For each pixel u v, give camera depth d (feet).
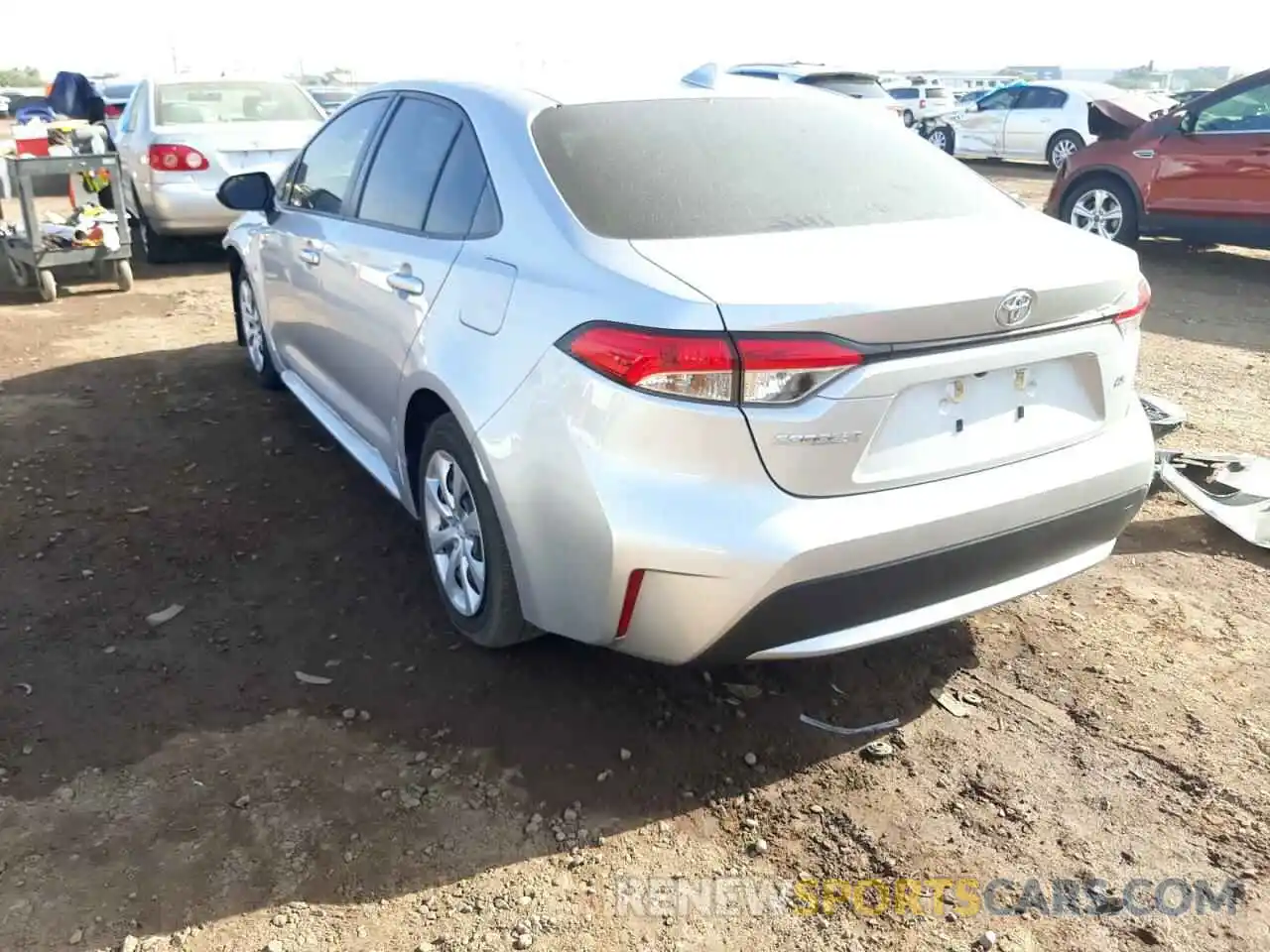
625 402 8.11
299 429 17.10
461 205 10.80
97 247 26.07
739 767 9.43
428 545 11.30
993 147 62.59
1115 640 11.41
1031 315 8.71
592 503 8.32
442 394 10.09
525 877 8.19
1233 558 13.21
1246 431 17.42
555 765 9.39
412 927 7.72
